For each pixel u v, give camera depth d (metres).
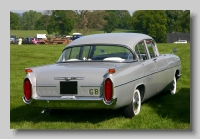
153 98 8.35
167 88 8.52
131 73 6.38
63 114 7.06
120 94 5.96
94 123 6.37
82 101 5.87
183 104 7.69
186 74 12.22
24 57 21.27
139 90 6.97
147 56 7.54
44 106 6.14
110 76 5.79
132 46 7.12
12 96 9.02
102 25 50.97
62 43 43.84
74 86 6.02
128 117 6.57
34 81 6.27
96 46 7.20
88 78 5.97
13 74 13.47
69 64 6.88
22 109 7.59
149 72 7.19
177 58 9.22
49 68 6.52
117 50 7.09
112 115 6.80
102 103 5.80
